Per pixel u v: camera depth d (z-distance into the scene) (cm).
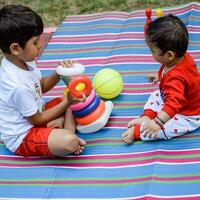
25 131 226
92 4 390
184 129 227
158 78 238
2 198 207
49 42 316
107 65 286
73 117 242
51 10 390
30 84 221
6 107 224
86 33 321
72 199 203
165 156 217
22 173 221
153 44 214
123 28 319
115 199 199
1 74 220
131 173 211
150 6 375
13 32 207
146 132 216
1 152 237
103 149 228
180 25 212
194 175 204
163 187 200
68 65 230
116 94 256
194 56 280
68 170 219
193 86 220
